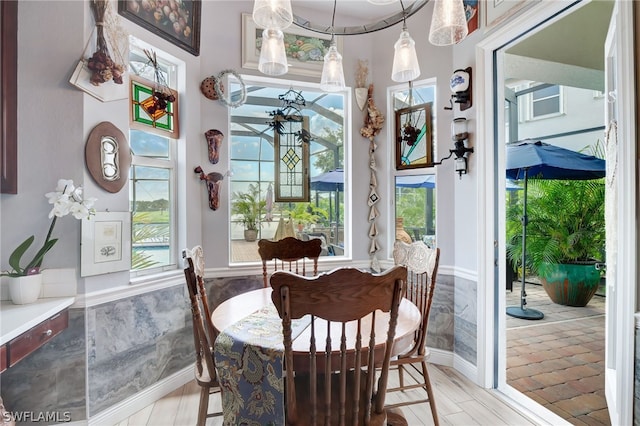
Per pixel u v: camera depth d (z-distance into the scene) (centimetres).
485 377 230
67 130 182
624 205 144
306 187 305
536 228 432
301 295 109
